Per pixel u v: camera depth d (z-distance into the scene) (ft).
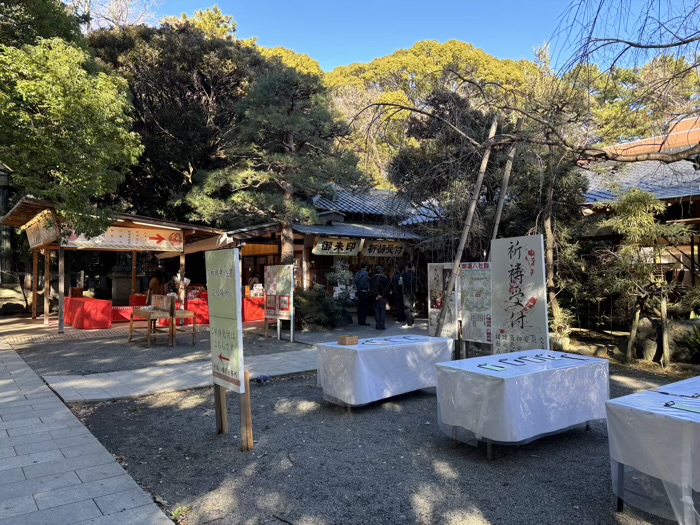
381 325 41.01
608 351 28.48
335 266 48.67
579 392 14.20
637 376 23.47
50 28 28.45
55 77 23.20
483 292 21.81
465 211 23.88
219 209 39.45
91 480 11.64
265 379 22.61
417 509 10.44
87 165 24.64
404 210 23.29
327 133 39.55
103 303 42.14
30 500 10.57
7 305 59.67
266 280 36.81
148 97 56.13
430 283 25.40
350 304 44.62
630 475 10.15
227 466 12.82
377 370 17.65
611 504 10.53
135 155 28.68
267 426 16.17
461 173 22.74
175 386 21.33
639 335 27.32
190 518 10.08
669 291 25.66
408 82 33.12
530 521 9.87
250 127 39.29
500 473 12.30
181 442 14.69
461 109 23.11
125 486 11.32
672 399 10.31
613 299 31.35
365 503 10.73
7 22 27.35
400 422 16.56
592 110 21.56
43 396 19.76
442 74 24.14
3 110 21.89
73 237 39.27
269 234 48.75
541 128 21.77
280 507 10.56
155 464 12.97
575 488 11.39
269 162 40.29
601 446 14.26
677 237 25.46
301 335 37.83
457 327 23.52
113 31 55.83
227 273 14.07
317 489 11.43
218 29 79.00
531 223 31.01
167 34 56.75
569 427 13.93
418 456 13.48
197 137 54.29
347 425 16.25
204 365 26.12
